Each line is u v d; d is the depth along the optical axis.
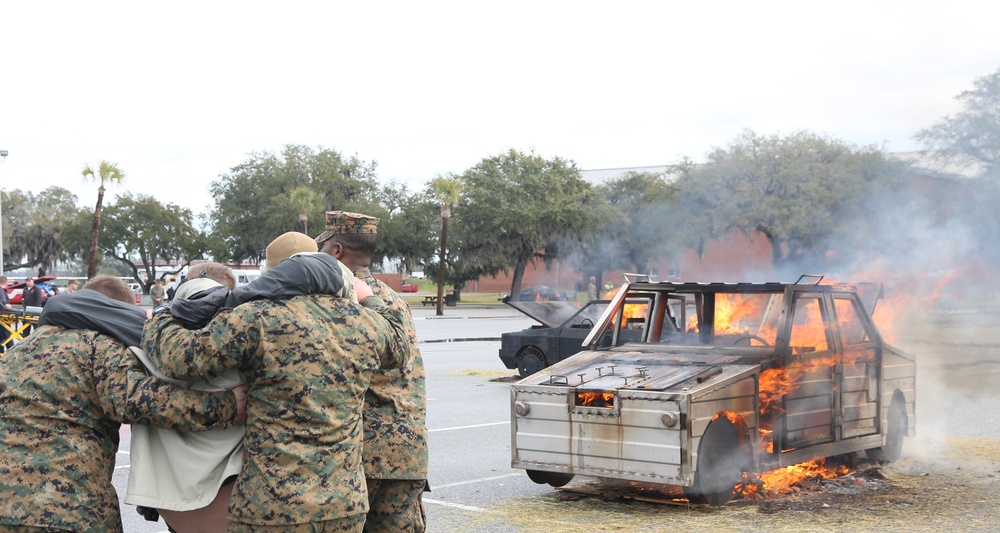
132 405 3.44
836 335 7.79
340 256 4.45
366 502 3.56
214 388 3.53
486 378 17.11
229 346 3.37
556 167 64.88
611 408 6.79
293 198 54.97
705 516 6.63
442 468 8.78
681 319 8.19
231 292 3.55
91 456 3.58
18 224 69.81
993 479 7.92
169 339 3.44
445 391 15.16
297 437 3.39
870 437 8.06
